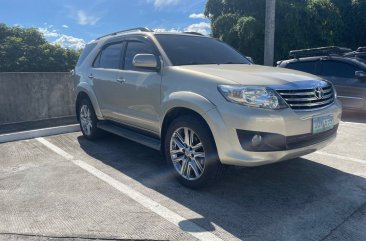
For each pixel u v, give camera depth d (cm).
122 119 525
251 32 1691
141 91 464
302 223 328
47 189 418
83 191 410
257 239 303
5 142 647
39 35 3284
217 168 377
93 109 611
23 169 493
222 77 372
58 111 860
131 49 515
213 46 525
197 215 347
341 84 902
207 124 372
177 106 398
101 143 625
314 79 412
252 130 344
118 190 411
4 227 330
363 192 395
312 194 392
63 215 351
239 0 1875
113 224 331
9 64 2898
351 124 793
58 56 3144
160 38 482
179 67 423
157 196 392
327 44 1822
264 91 351
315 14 1755
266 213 349
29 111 809
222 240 301
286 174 453
